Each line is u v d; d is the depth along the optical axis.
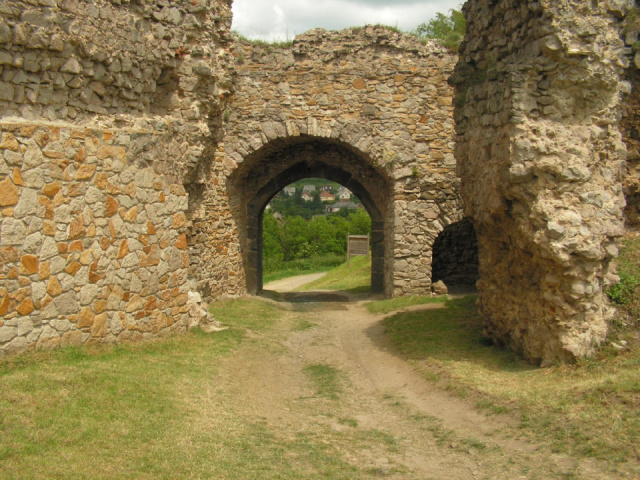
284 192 96.00
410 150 14.87
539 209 6.28
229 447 4.62
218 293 14.12
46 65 6.08
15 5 5.68
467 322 10.06
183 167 8.30
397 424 5.82
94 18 6.68
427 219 15.04
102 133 6.42
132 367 6.00
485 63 8.09
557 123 6.53
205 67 9.01
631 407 4.84
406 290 15.14
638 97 7.96
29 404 4.49
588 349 6.18
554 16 6.33
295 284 27.67
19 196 5.38
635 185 8.16
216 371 6.79
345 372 8.11
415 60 14.78
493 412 5.54
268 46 14.83
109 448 4.14
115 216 6.64
